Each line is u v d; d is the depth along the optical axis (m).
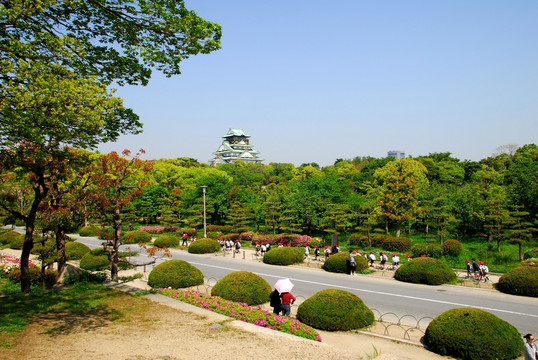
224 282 16.48
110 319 11.11
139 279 21.58
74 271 21.45
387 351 11.26
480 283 20.33
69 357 8.12
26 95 8.69
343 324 13.16
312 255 32.12
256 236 39.72
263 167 94.06
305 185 43.66
